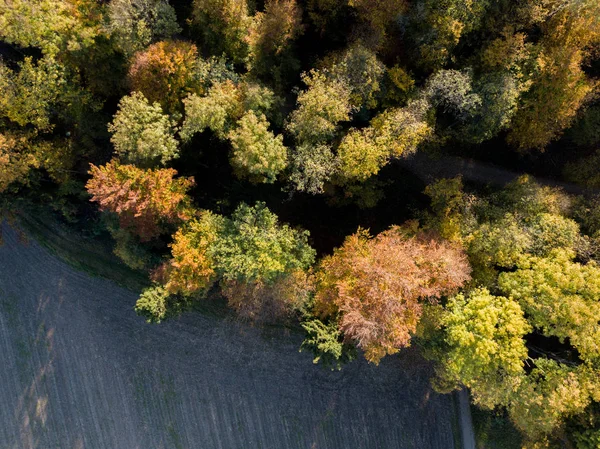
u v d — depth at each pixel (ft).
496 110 88.17
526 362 94.53
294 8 90.89
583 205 96.73
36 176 99.55
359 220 106.83
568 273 83.92
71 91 92.27
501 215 93.45
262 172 87.45
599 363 86.38
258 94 87.76
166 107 92.68
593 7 83.56
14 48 95.50
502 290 89.25
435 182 100.32
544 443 95.50
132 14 88.53
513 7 87.71
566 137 104.58
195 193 101.96
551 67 88.84
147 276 113.29
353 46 89.51
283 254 88.22
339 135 93.50
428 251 85.81
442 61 90.33
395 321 79.71
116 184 83.35
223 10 88.43
